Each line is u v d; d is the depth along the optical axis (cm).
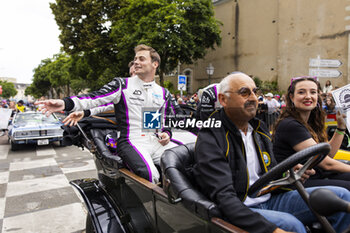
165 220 127
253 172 129
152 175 176
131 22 1605
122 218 176
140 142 209
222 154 113
